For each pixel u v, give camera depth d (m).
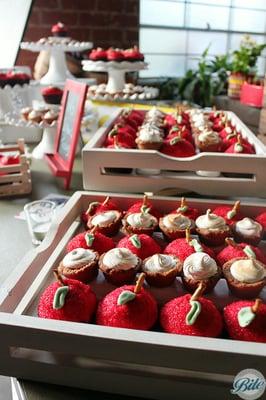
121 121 0.79
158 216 0.53
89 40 1.56
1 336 0.32
